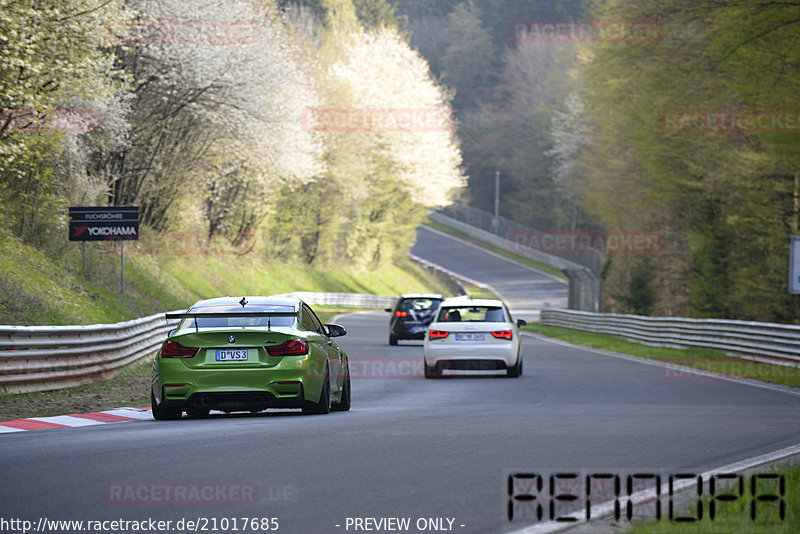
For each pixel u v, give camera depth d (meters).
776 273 144.50
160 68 143.50
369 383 73.50
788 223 146.38
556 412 52.19
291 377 45.69
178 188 166.00
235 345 45.75
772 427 45.88
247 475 30.31
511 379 77.38
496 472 31.81
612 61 161.88
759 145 148.25
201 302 50.59
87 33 96.25
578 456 35.53
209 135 161.62
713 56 141.75
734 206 156.88
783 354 94.81
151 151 155.38
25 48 87.50
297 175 186.25
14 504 25.92
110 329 73.00
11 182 116.25
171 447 36.03
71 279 111.88
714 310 166.00
